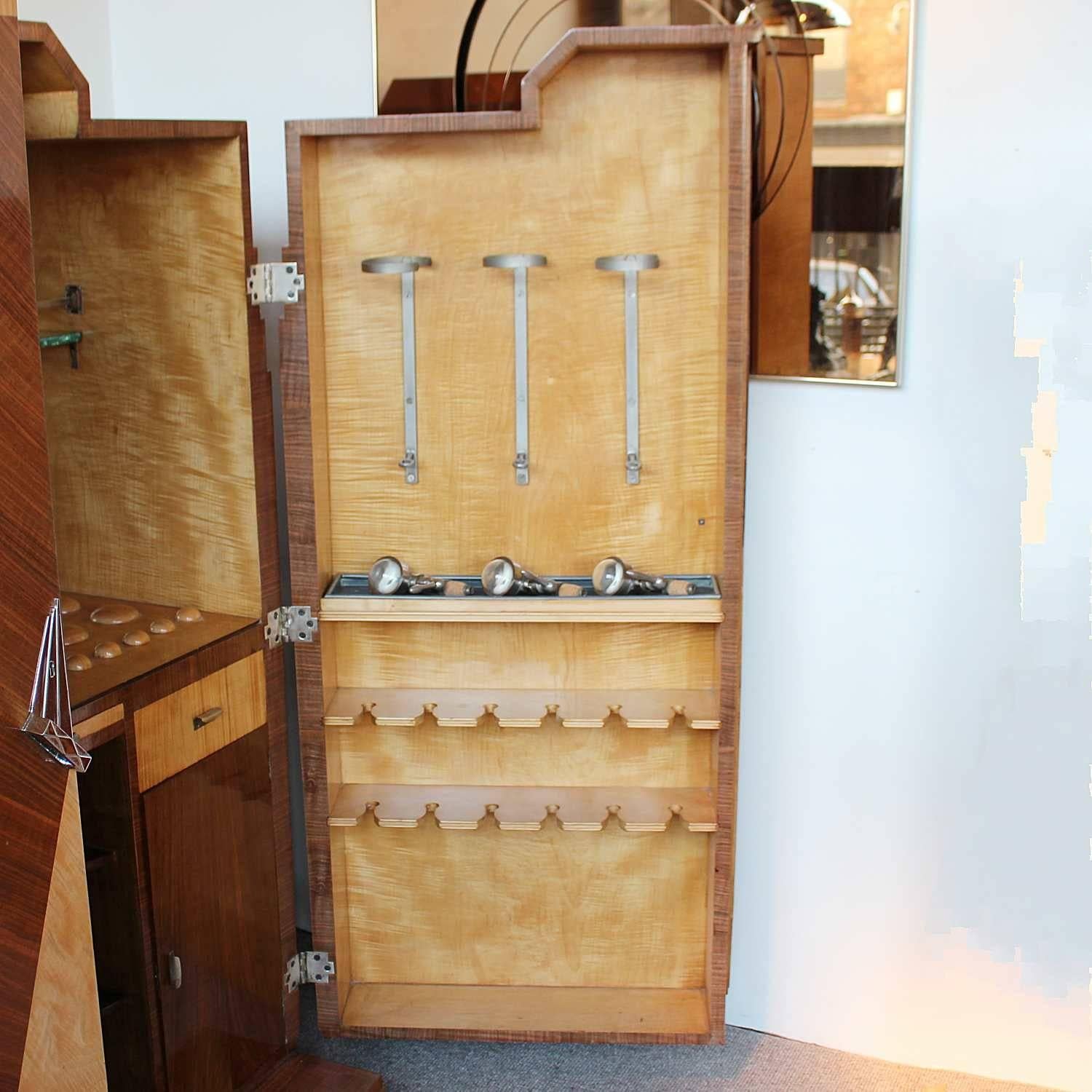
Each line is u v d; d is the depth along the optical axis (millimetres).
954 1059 2598
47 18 2598
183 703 2176
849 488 2439
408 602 2387
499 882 2664
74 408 2457
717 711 2406
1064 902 2424
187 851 2213
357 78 2615
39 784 1678
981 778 2451
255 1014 2447
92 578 2535
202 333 2314
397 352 2447
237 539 2373
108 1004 2131
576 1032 2555
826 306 2379
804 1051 2689
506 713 2439
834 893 2631
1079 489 2254
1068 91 2137
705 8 2336
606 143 2344
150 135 2053
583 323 2418
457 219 2393
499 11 2455
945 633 2426
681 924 2664
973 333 2281
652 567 2498
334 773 2557
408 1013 2617
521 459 2461
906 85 2217
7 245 1564
